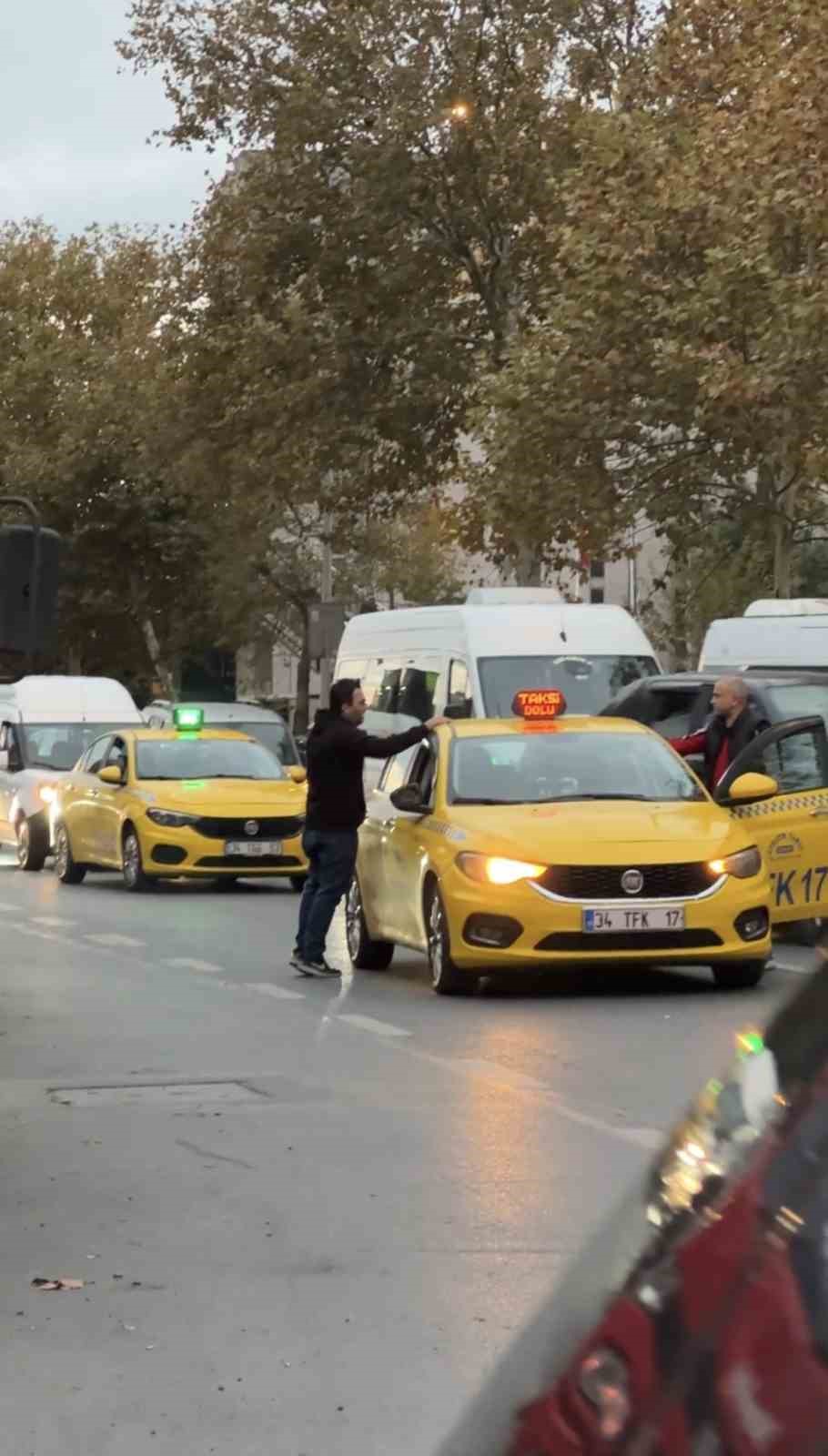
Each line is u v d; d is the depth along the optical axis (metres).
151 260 69.62
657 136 35.34
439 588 69.62
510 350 36.84
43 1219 7.40
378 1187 7.86
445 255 48.44
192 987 14.67
